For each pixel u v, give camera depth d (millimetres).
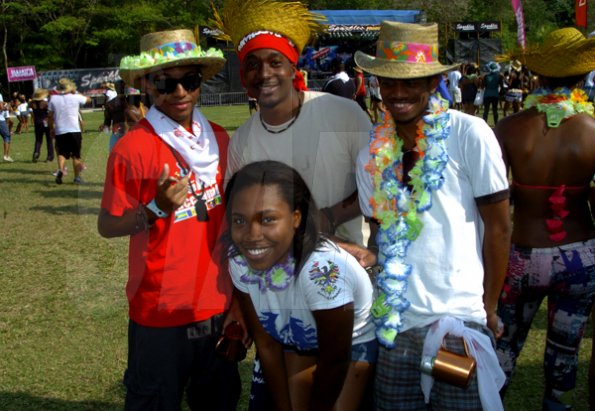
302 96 2367
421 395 2338
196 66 2219
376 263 2312
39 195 8328
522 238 2850
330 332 1987
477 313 2260
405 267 2225
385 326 2225
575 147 2727
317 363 2100
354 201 2381
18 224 6789
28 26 35344
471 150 2209
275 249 1866
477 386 2203
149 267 2201
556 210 2775
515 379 3617
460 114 2285
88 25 32438
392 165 2301
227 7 2471
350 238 2387
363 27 18906
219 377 2516
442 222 2225
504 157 2869
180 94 2154
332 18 19016
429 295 2229
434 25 2303
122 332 4148
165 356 2297
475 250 2273
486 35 24547
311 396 2141
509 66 17016
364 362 2266
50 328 4305
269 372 2193
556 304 2928
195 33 2457
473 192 2244
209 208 2189
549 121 2752
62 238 6098
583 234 2812
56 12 34344
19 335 4227
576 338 2922
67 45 35281
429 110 2283
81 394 3545
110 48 31750
